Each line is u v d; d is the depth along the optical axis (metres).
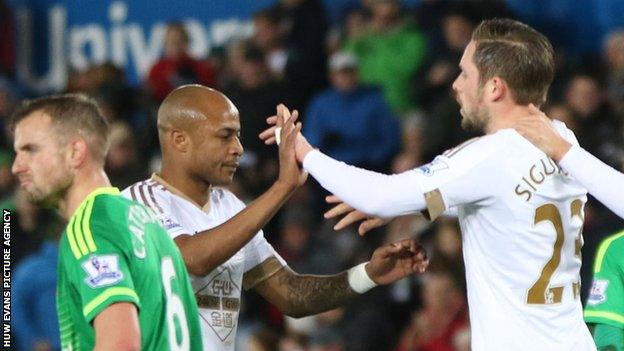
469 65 14.72
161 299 13.34
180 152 16.05
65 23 45.00
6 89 40.31
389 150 34.03
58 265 13.22
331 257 30.14
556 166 14.51
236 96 35.31
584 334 14.76
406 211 14.30
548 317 14.41
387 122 34.03
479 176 14.21
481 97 14.64
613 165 28.39
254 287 17.09
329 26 37.66
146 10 43.78
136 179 33.53
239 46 37.75
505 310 14.38
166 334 13.33
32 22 45.78
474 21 34.34
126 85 38.62
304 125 36.25
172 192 16.12
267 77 35.88
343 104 34.16
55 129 13.42
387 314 28.19
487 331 14.45
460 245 26.83
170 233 15.44
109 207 13.27
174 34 38.16
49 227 30.22
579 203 14.84
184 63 38.12
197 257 15.05
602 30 37.47
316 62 36.91
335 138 34.19
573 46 37.66
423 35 35.56
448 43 34.62
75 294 12.98
